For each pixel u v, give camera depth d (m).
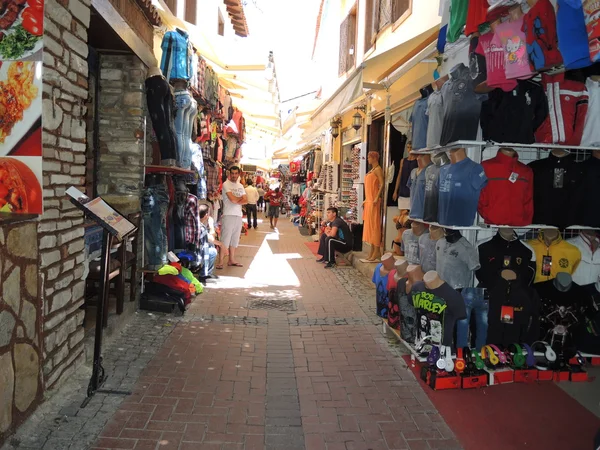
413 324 4.45
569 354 4.18
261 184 26.70
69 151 3.59
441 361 3.91
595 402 3.71
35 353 3.09
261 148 23.59
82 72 3.74
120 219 3.42
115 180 5.46
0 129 3.13
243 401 3.58
